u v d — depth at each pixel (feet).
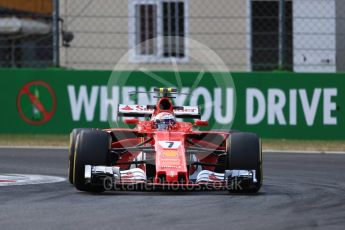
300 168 133.08
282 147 166.71
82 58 218.38
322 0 207.00
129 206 86.48
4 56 229.66
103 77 179.11
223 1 214.48
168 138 97.76
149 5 213.87
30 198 93.09
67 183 108.99
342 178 119.24
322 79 176.24
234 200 92.27
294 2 208.33
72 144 101.35
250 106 176.96
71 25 217.77
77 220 77.36
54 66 187.01
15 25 228.22
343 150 163.22
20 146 165.37
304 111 176.35
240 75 176.96
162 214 81.25
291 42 211.41
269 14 213.87
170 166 92.89
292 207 87.61
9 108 181.47
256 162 97.55
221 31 215.31
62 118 180.14
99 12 216.74
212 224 75.92
